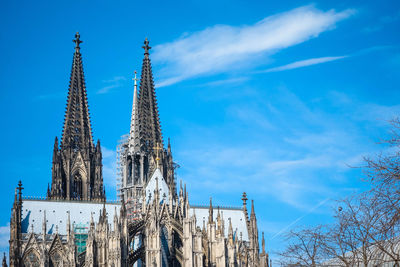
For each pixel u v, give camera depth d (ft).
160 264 529.86
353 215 224.94
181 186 580.30
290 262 251.19
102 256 522.06
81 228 637.71
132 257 539.70
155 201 551.18
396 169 200.34
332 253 239.50
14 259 596.29
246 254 615.16
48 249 609.42
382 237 209.77
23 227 628.28
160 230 547.90
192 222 549.54
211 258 568.41
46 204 652.89
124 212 540.11
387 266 260.62
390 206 201.57
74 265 538.88
